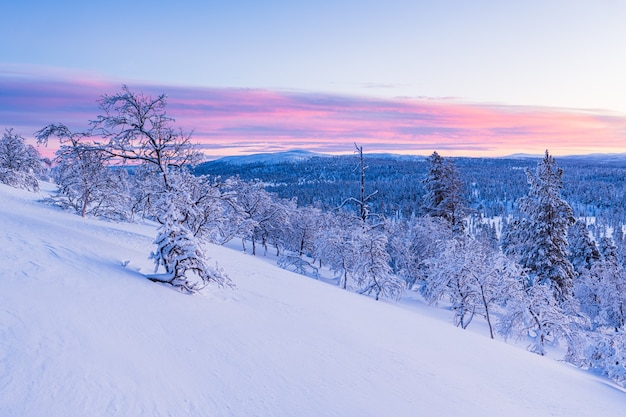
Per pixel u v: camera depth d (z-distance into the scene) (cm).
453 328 1722
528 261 3441
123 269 1091
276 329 1016
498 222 16175
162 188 1739
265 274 1869
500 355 1358
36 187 3819
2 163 3772
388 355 1035
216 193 2033
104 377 535
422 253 4191
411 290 4269
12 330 558
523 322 2558
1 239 981
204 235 2336
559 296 3269
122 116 1677
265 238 5450
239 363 746
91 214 2830
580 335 2383
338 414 659
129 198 2900
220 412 565
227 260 2022
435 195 5288
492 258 2792
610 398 1155
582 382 1284
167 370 625
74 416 441
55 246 1055
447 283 2819
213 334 841
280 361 813
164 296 970
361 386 796
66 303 711
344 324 1248
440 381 934
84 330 639
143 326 750
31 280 761
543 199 3384
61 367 518
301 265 4119
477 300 2756
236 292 1330
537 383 1115
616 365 1802
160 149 1744
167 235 1125
